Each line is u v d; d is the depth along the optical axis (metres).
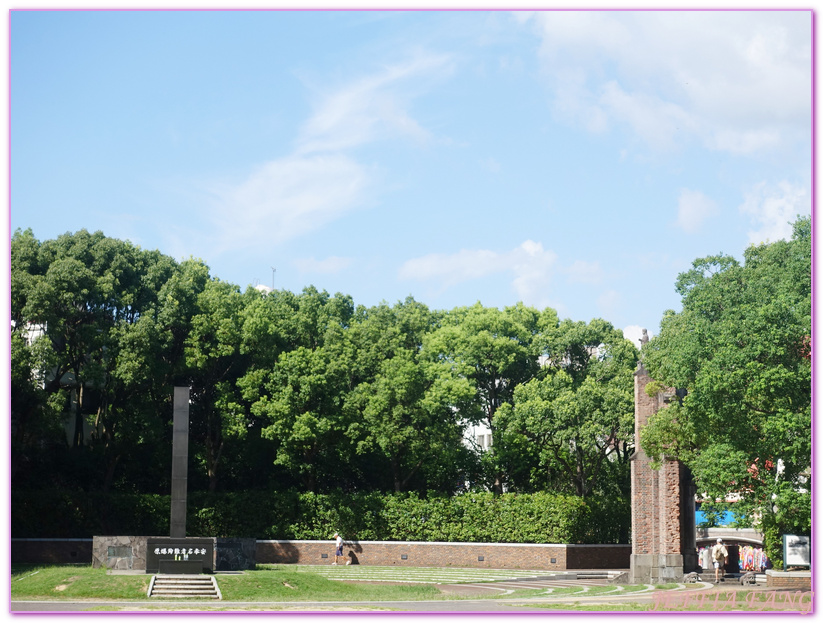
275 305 67.12
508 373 65.88
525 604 32.16
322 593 35.53
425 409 59.97
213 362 61.19
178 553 36.81
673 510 45.06
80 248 57.81
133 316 59.94
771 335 34.09
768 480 35.28
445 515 59.97
